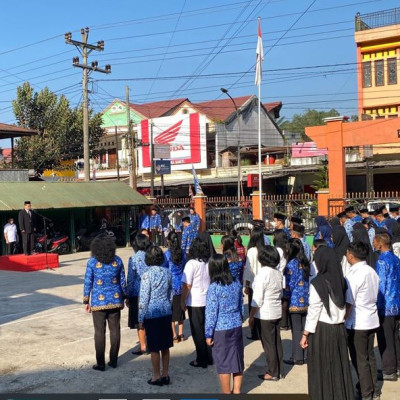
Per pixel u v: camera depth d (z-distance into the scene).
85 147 25.50
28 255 15.66
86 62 25.77
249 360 6.73
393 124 22.80
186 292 6.48
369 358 5.32
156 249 5.89
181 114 41.75
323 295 4.79
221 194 38.03
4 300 10.77
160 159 34.97
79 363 6.66
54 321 8.92
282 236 7.47
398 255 7.54
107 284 6.35
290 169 32.31
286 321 8.13
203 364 6.46
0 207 17.72
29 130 24.17
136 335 8.04
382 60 29.58
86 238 20.94
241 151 37.78
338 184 23.36
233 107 43.62
